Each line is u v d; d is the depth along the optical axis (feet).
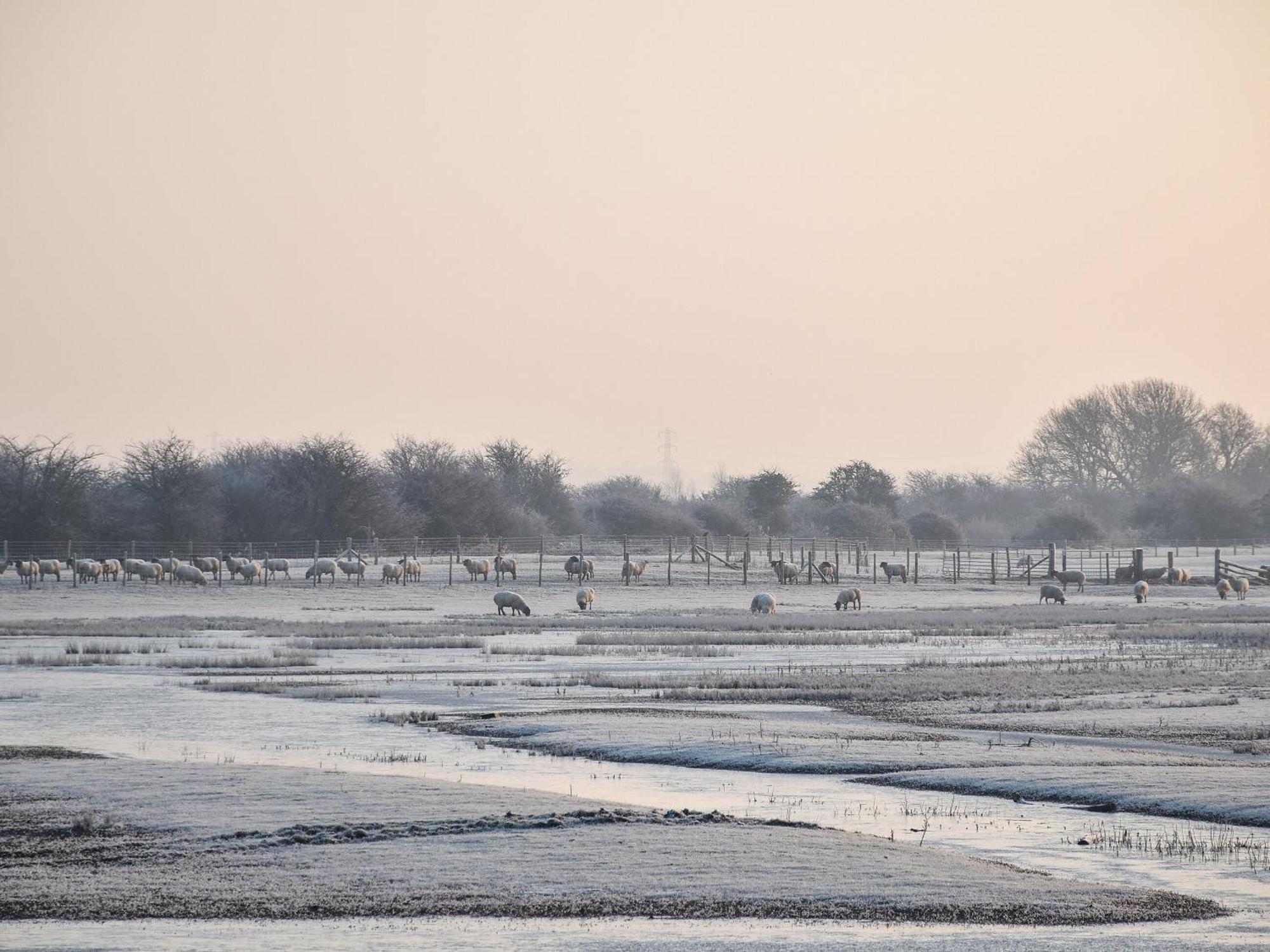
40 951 129.18
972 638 562.25
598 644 519.19
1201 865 169.48
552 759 250.37
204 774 214.69
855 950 131.13
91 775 213.66
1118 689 372.79
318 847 167.53
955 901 148.15
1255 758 255.50
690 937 135.03
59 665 424.46
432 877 154.71
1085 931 139.13
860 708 332.60
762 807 205.46
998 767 237.04
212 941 132.77
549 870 157.48
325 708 321.73
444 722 296.92
